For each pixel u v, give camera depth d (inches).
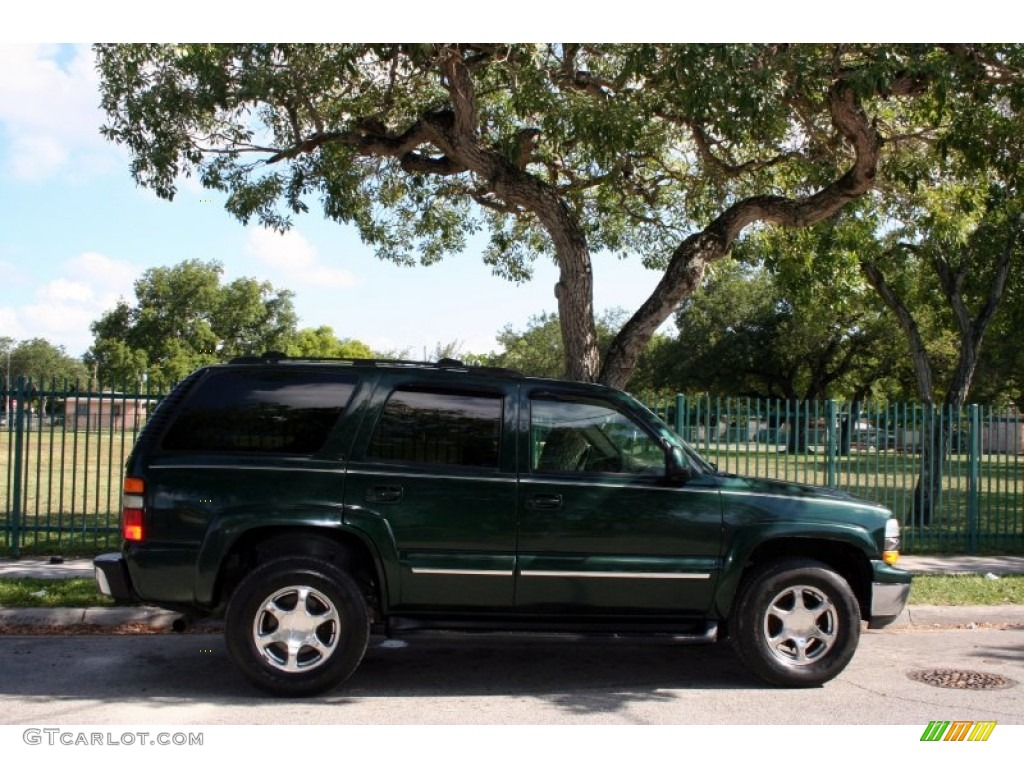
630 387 1825.8
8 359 4173.2
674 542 236.8
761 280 1631.4
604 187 557.3
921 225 537.3
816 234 528.4
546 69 435.2
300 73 420.8
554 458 239.9
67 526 445.4
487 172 420.2
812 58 379.2
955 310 644.1
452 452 236.2
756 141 430.9
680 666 270.7
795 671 239.6
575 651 288.2
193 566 222.4
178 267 3016.7
